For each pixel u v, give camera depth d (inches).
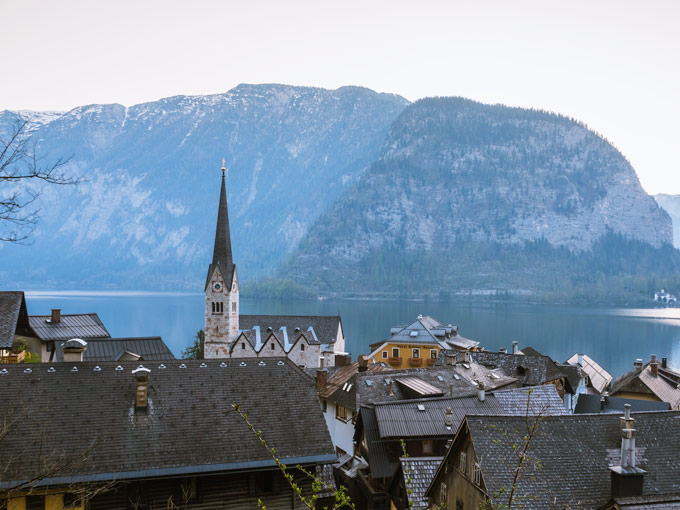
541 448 1279.5
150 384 1355.8
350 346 7263.8
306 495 1286.9
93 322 2997.0
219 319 4028.1
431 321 4970.5
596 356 7190.0
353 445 2219.5
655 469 1254.9
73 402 1284.4
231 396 1371.8
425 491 1546.5
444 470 1448.1
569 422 1343.5
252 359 1470.2
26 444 1180.5
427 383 2428.6
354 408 2287.2
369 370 2758.4
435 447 1897.1
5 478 1102.4
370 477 1936.5
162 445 1242.0
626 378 3789.4
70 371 1349.7
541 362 3058.6
